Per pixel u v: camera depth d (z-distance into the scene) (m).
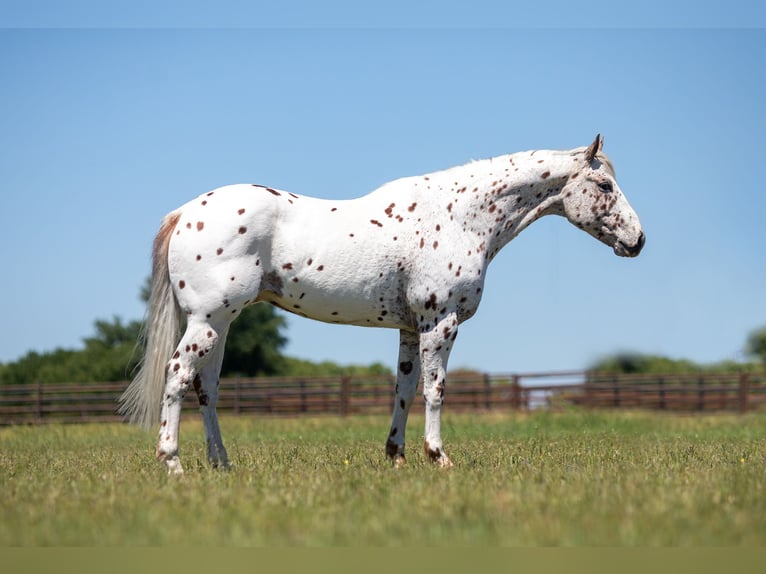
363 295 10.87
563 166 11.79
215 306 10.34
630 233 11.93
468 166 11.55
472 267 11.20
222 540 6.47
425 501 7.60
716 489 8.19
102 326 60.16
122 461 12.08
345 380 34.44
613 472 9.68
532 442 15.53
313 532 6.65
